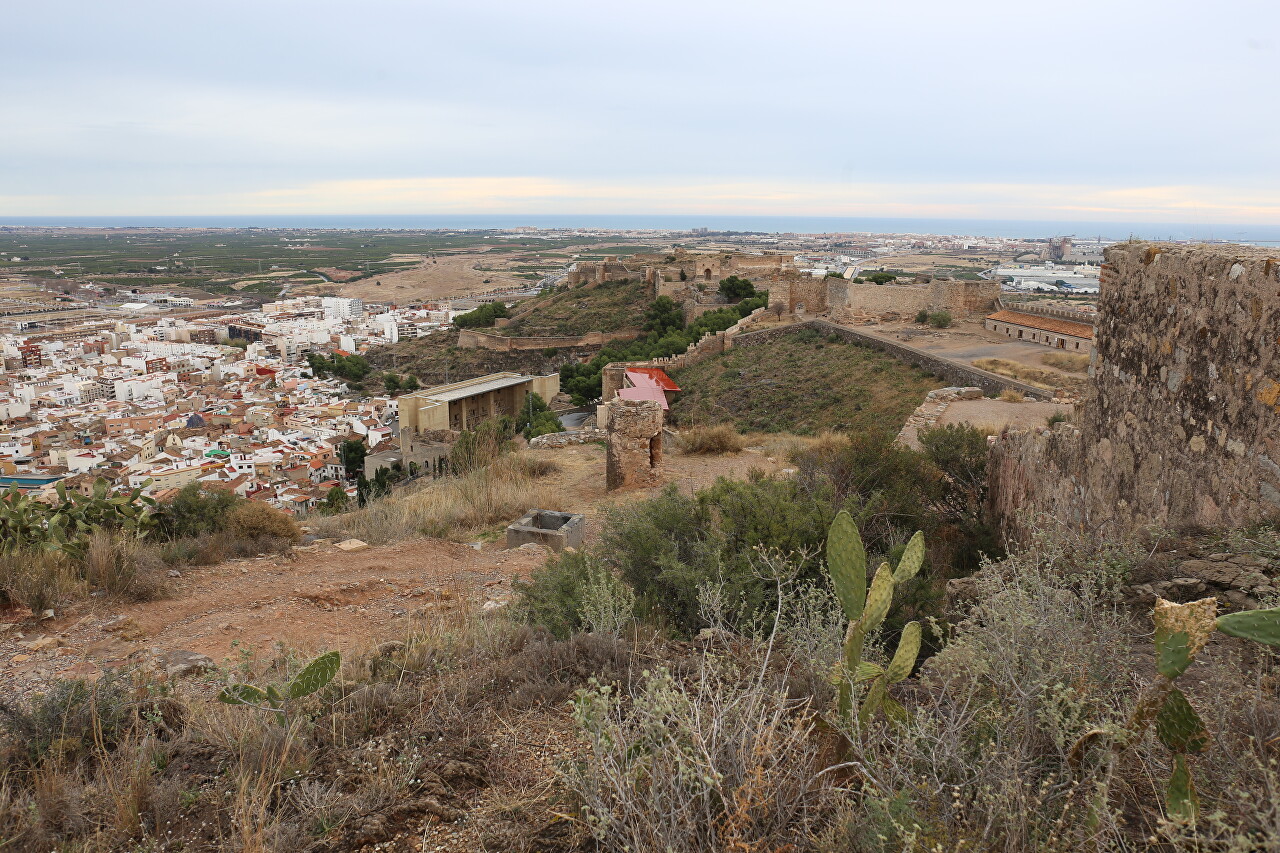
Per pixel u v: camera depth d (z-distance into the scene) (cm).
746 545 698
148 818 346
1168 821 237
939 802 268
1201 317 589
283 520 1073
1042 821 254
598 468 1830
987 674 323
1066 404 2138
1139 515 677
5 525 830
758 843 254
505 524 1280
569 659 486
